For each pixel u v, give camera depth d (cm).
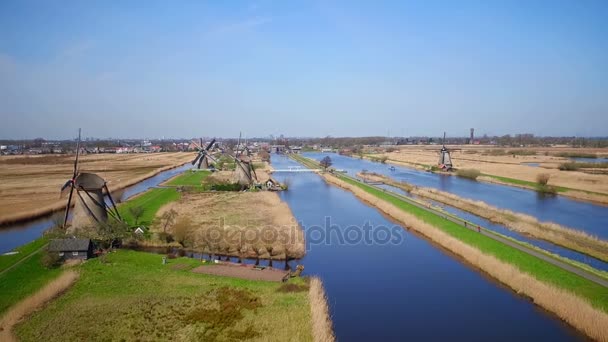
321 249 5447
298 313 3466
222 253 5138
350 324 3397
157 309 3550
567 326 3322
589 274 3900
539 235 5594
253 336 3102
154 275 4341
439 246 5600
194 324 3288
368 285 4216
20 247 5222
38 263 4606
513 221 6394
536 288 3797
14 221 7000
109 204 8162
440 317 3509
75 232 5278
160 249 5359
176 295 3838
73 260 4728
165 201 8338
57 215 6512
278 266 4794
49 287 3869
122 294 3853
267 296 3819
